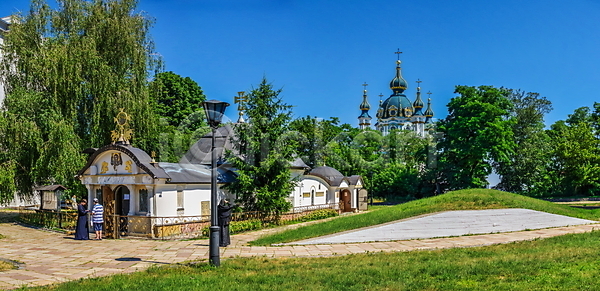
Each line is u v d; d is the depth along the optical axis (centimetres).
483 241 1952
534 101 6366
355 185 4172
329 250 1767
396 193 6228
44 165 2764
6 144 2767
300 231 2222
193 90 5538
